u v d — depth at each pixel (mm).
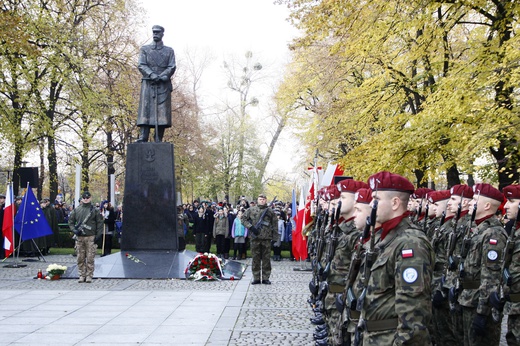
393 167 15547
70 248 26734
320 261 7879
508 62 12086
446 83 13617
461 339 6941
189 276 15898
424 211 9539
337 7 13562
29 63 27047
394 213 4324
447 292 7109
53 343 8227
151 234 17547
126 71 30750
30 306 11352
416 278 3883
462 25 17609
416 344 3828
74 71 28047
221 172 49562
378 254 4242
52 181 30062
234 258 23250
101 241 22562
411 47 16500
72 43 27766
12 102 27297
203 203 25203
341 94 20891
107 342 8312
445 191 8297
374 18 14047
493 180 16984
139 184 17719
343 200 6598
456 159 13734
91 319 10039
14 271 17609
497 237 6137
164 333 8914
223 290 13867
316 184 13969
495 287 6043
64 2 28719
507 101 12609
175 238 17547
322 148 24781
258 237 15078
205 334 8859
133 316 10344
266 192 62000
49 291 13430
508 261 5980
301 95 30266
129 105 31250
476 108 12250
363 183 6613
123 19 31531
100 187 48469
